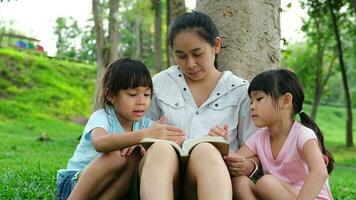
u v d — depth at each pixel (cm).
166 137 337
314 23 2367
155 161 307
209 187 296
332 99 5066
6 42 3850
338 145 2436
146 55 3703
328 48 2550
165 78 407
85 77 3269
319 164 332
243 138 396
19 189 499
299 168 356
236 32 491
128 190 353
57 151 1235
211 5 499
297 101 363
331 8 2050
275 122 359
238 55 490
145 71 366
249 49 491
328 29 2350
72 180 368
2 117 2302
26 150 1202
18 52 3262
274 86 356
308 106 4316
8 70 2911
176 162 317
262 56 495
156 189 292
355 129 4144
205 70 380
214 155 313
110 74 367
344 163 1820
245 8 491
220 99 394
